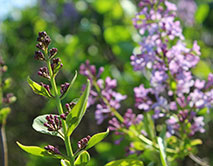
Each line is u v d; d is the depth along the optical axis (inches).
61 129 18.0
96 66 36.8
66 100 33.3
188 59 22.1
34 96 58.3
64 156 17.3
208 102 22.6
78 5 46.0
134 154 25.1
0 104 23.9
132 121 23.2
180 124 22.6
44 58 17.5
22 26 57.7
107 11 40.7
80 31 42.6
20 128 58.4
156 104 22.6
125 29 36.5
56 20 51.4
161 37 22.2
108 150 30.7
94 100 23.4
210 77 22.9
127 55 34.8
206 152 37.5
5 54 56.4
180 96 22.7
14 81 55.4
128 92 35.7
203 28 44.4
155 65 22.2
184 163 27.4
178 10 42.6
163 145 20.8
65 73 40.9
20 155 57.8
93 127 44.3
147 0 22.7
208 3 44.6
